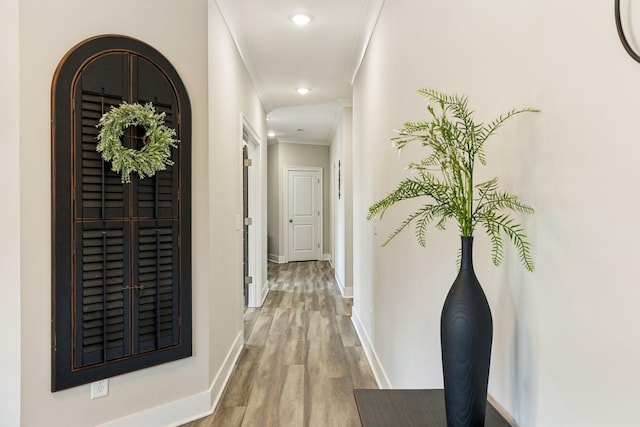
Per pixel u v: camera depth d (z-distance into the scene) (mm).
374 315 3035
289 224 8430
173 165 2229
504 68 1024
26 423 1792
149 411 2168
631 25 614
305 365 3145
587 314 716
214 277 2553
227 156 2938
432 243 1656
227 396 2627
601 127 681
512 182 981
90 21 1960
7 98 1779
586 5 716
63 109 1854
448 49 1440
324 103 5344
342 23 2992
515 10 967
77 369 1909
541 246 859
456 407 877
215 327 2580
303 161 8516
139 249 2100
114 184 2018
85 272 1929
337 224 6305
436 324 1595
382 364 2736
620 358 644
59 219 1849
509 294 1003
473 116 1222
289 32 3146
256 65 3896
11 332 1787
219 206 2701
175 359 2236
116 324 2033
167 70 2199
